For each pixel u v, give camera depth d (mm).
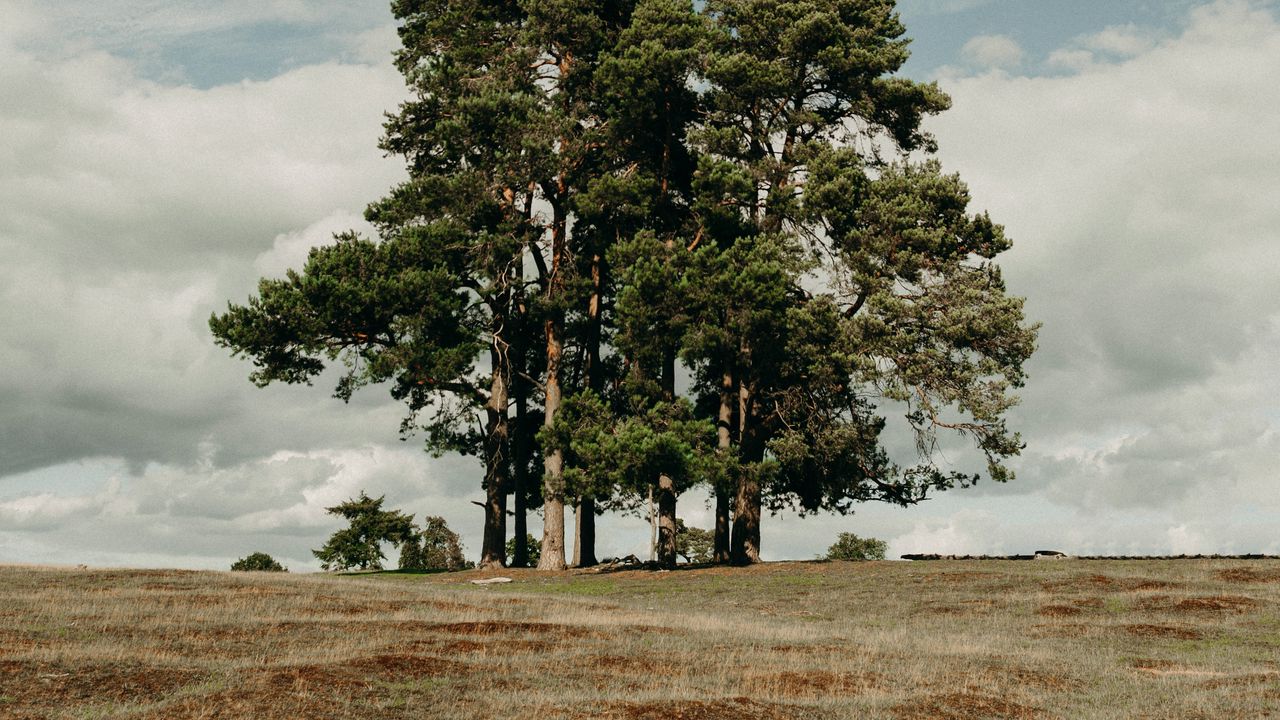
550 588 42781
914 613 33406
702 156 49344
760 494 51594
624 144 51688
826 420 50219
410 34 55938
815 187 48656
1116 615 31328
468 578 49000
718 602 36906
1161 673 23297
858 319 46156
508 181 50875
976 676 21891
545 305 51719
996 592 36281
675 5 51312
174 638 23250
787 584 41031
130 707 16500
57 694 17016
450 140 50812
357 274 50312
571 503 47719
